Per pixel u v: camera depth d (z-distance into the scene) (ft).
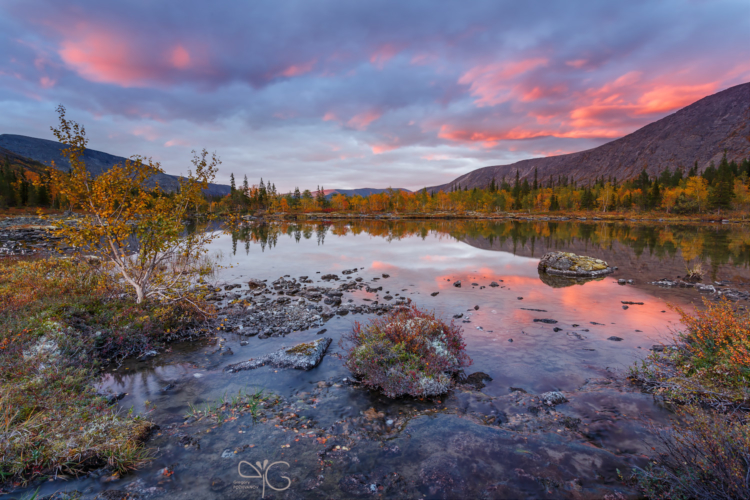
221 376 26.22
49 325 27.86
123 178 36.81
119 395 22.85
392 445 18.06
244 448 17.54
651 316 42.83
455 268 79.61
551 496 14.43
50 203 310.04
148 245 36.86
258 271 75.00
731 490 12.36
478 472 15.98
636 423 19.83
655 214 398.01
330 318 41.78
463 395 23.84
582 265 72.23
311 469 16.08
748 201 348.79
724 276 67.87
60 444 15.51
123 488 14.38
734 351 20.81
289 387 24.71
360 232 195.83
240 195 508.12
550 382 25.86
